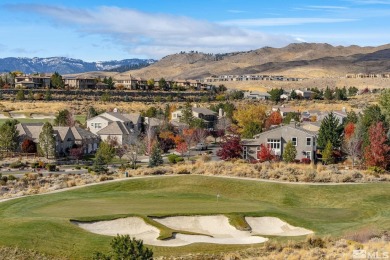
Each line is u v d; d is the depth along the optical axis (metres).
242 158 104.50
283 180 76.25
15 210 56.72
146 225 49.38
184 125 149.75
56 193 68.44
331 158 99.44
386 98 116.94
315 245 43.38
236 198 66.56
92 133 132.38
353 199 64.69
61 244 43.19
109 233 47.91
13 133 117.25
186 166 87.56
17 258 40.31
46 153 113.56
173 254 42.44
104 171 94.88
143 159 116.31
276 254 41.38
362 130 102.50
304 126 127.50
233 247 44.47
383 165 89.31
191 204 58.31
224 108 182.75
